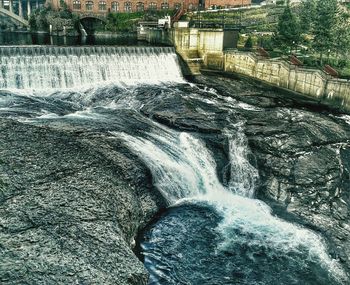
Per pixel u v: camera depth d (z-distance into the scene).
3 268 9.97
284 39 51.56
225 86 40.53
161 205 18.69
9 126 18.92
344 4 64.75
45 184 14.38
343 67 44.66
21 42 52.44
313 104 38.28
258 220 19.58
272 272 15.62
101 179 15.86
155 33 55.25
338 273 16.58
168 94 34.06
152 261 14.79
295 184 23.27
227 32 49.94
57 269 10.40
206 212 19.27
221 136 24.98
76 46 35.00
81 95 31.80
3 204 12.74
